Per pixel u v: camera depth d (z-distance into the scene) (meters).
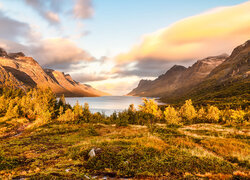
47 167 11.37
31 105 84.81
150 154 12.23
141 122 63.38
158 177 8.66
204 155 12.20
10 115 70.44
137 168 9.88
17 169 11.76
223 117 62.16
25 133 46.28
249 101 122.19
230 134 26.88
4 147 22.92
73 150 15.97
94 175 9.02
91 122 68.94
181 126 41.81
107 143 16.16
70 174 8.59
